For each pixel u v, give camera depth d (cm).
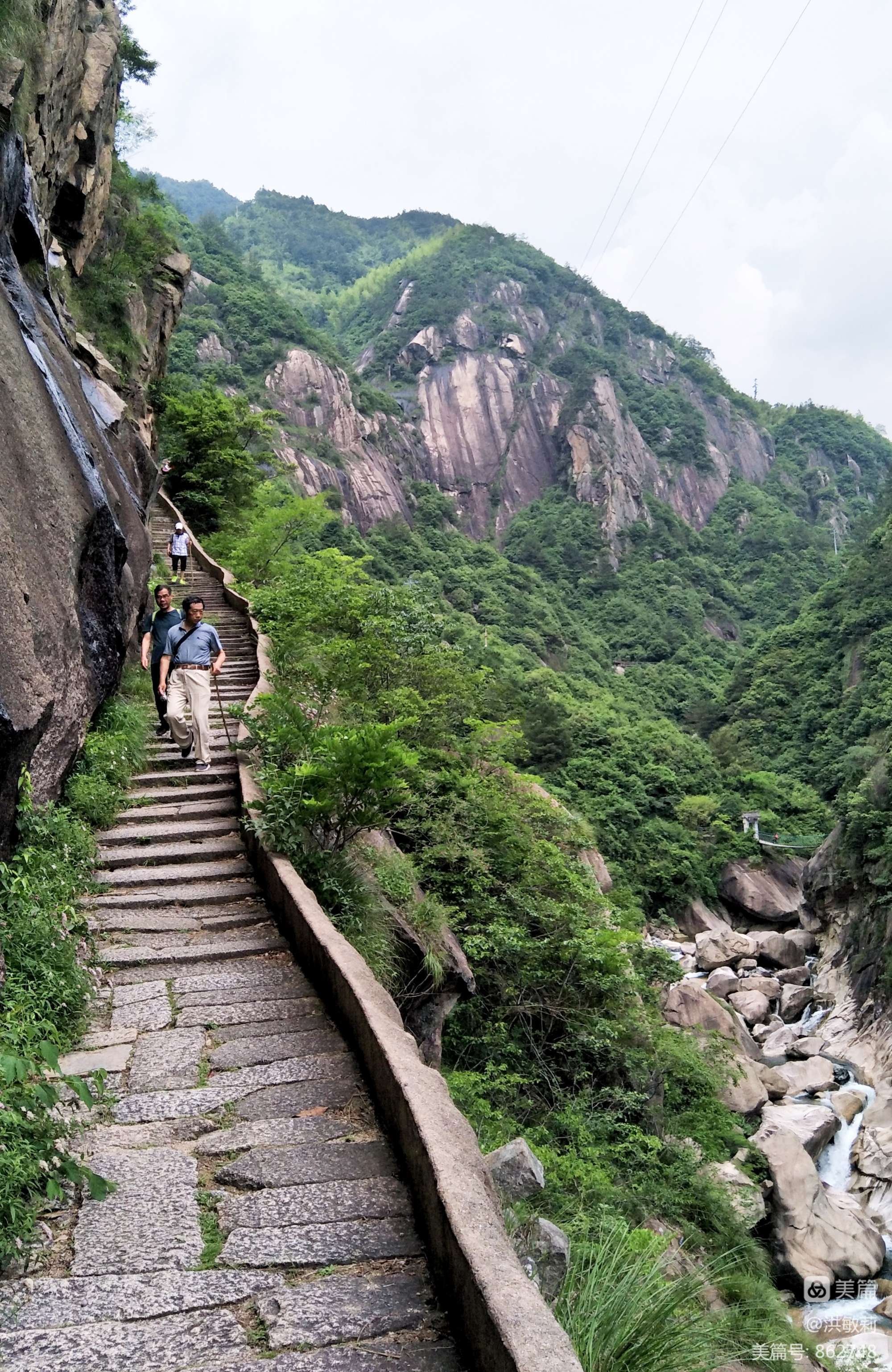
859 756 5347
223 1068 444
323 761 724
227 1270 302
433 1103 357
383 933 750
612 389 15938
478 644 7319
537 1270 399
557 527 13475
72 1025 477
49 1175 325
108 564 815
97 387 1224
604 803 5075
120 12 3062
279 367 11925
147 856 717
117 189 2941
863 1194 1850
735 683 8150
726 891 4988
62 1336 271
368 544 10069
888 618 7062
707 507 15525
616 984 1225
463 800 1268
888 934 3141
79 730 739
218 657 945
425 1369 258
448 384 15175
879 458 18662
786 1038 2977
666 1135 1257
